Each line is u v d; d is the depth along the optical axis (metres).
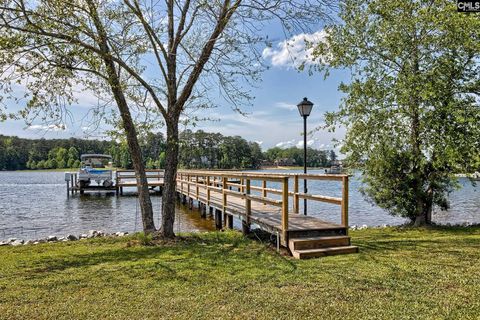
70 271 4.96
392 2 8.45
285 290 4.02
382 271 4.68
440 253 5.67
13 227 11.94
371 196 9.93
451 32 7.65
